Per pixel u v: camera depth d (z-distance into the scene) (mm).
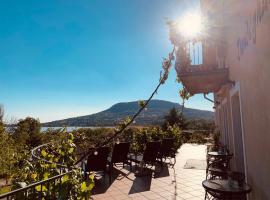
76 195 3326
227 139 8414
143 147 9898
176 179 7008
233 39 5301
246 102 4230
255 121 3693
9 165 6164
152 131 10570
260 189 3553
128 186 6312
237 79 4988
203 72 6121
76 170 3480
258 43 3352
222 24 6152
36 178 3314
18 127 12617
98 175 7465
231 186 3588
